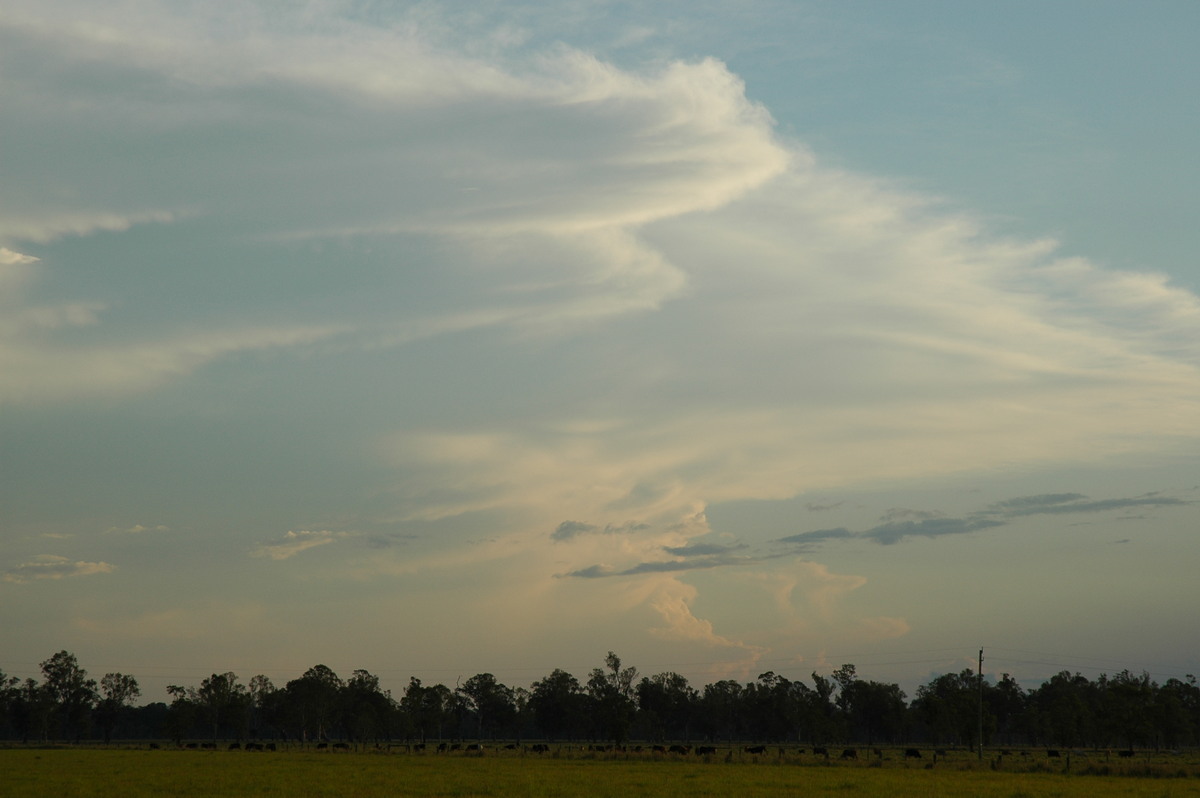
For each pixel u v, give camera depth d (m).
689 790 65.31
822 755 143.25
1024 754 161.12
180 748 165.38
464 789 65.25
